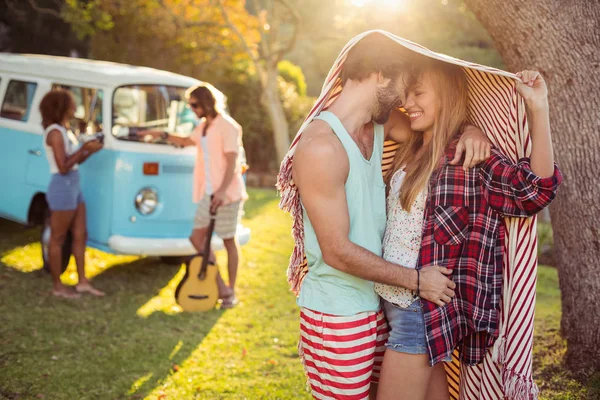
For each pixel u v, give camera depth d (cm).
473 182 239
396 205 252
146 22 1534
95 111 590
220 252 768
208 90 535
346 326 239
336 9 1708
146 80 614
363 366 244
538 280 727
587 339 375
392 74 236
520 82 230
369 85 238
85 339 471
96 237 583
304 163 227
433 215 241
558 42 350
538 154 227
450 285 238
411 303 243
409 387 244
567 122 358
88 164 590
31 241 738
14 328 479
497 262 244
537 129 227
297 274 265
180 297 547
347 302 240
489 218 239
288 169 239
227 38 1543
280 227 938
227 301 572
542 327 469
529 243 240
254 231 898
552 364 391
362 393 246
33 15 1547
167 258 691
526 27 357
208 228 550
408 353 242
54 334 475
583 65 349
